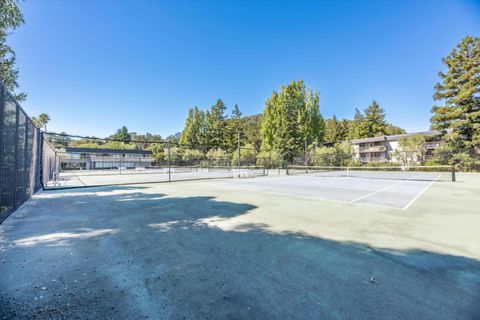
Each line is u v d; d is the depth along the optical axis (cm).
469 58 2253
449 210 566
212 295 195
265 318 163
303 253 292
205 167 3369
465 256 283
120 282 219
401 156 3080
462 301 186
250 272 239
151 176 2083
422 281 220
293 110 3556
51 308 175
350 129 5503
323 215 512
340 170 3016
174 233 381
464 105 2255
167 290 204
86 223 447
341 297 191
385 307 176
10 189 509
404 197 780
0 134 423
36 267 253
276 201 699
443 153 2458
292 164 3155
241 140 4788
